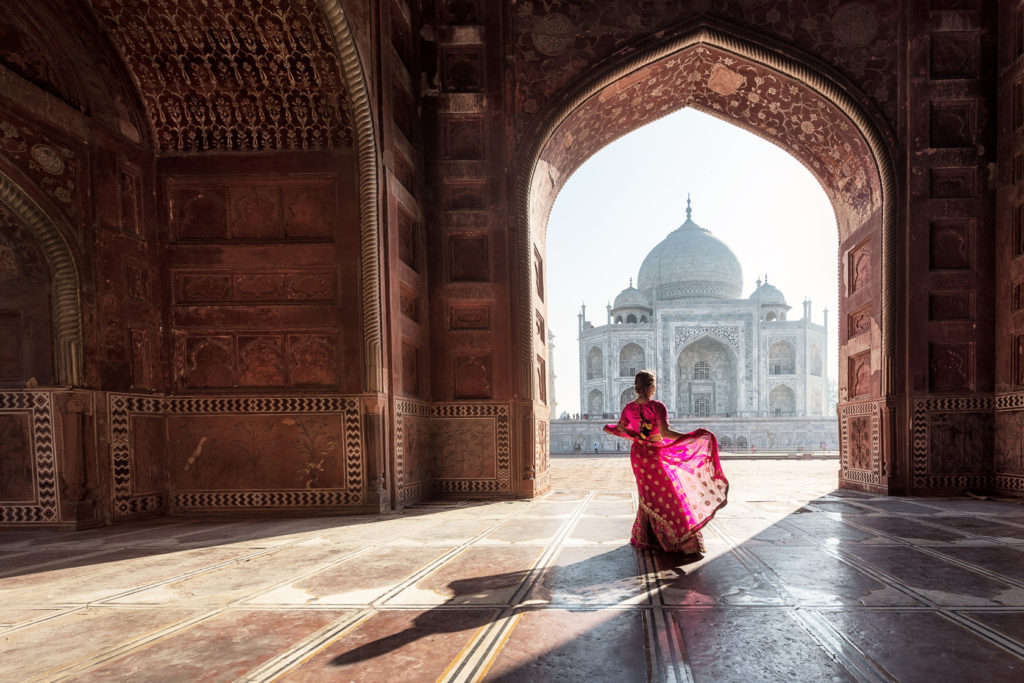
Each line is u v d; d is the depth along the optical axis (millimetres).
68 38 4121
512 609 1983
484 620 1876
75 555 3096
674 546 2762
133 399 4473
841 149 6211
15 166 3725
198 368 4812
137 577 2561
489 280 5695
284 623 1888
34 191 3826
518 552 2922
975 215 5543
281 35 4336
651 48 5762
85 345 4098
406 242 5332
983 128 5570
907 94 5633
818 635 1708
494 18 5797
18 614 2045
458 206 5773
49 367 4031
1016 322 5211
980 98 5574
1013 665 1491
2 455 4043
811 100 6000
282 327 4781
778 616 1877
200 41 4414
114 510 4246
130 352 4480
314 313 4766
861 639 1675
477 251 5762
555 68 5809
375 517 4332
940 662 1512
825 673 1450
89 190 4191
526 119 5809
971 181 5578
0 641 1768
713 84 6480
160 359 4781
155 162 4852
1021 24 5258
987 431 5441
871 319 5898
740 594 2123
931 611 1921
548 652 1604
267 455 4711
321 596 2193
